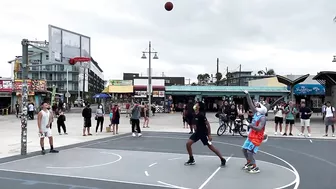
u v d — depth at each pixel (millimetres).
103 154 11344
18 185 7207
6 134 17172
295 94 42219
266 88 49062
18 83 39562
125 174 8305
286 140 15703
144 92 45156
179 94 48156
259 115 8523
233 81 89375
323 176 8250
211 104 52688
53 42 13242
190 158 9500
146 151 12070
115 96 45281
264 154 11555
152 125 24094
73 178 7859
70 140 15039
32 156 10805
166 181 7613
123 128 21375
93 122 26281
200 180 7715
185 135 17562
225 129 17672
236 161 10094
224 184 7371
